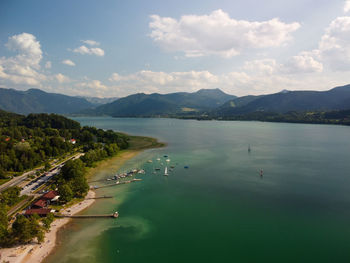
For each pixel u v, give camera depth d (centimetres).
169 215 10169
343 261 7181
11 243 7762
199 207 10919
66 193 11044
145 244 8088
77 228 9062
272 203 11225
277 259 7312
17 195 11288
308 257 7381
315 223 9375
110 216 10012
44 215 9881
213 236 8575
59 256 7375
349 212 10219
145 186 13788
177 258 7381
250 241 8250
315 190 12781
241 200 11631
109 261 7212
